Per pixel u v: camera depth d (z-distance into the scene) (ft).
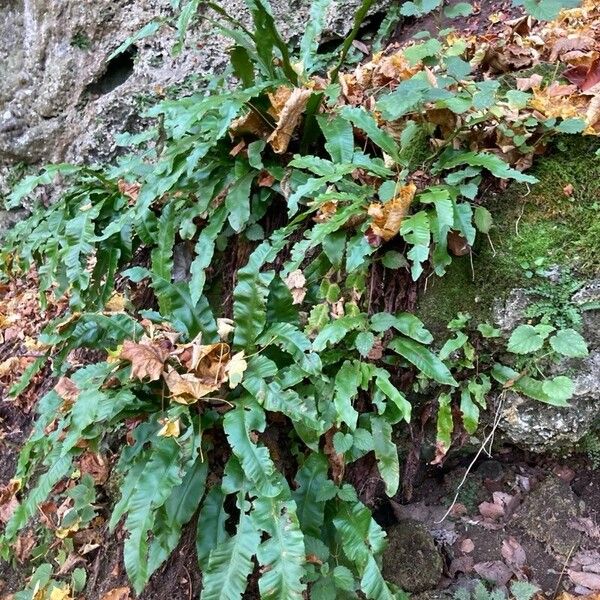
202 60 5.75
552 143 3.56
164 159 4.10
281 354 3.54
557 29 4.15
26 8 6.95
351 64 5.38
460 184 3.53
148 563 3.34
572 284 3.34
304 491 3.35
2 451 5.27
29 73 6.86
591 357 3.35
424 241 3.19
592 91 3.52
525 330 3.28
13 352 5.82
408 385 3.61
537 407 3.43
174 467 3.26
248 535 3.13
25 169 7.00
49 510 4.40
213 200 4.18
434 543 3.68
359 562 3.11
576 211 3.40
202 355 3.38
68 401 3.75
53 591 4.05
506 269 3.44
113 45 6.32
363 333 3.44
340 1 5.49
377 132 3.69
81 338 3.90
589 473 3.75
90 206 4.53
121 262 4.63
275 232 3.68
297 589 2.89
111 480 4.26
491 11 5.09
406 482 3.84
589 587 3.34
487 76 4.10
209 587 3.04
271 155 4.09
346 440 3.31
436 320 3.56
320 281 3.76
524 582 3.41
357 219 3.58
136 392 3.57
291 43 5.54
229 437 3.17
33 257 5.01
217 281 4.38
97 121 6.15
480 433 3.62
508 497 3.78
